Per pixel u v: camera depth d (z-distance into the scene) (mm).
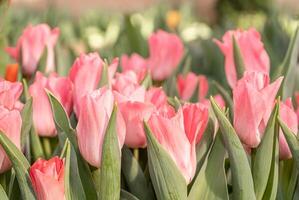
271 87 1074
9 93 1096
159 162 1014
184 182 1020
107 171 1027
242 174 1050
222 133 1052
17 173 1020
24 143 1127
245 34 1299
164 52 1533
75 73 1195
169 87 1577
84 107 1042
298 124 1206
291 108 1159
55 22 3490
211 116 1109
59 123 1099
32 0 5773
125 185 1149
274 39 2441
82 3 8148
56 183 996
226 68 1324
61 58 1713
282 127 1048
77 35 4105
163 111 1049
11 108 1100
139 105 1083
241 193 1057
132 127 1096
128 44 2393
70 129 1095
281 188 1158
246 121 1072
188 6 4965
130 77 1192
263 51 1299
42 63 1469
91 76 1168
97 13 4781
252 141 1077
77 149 1090
